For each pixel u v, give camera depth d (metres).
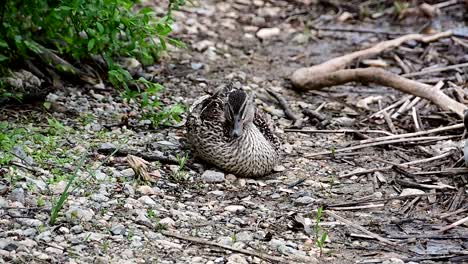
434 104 14.56
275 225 10.34
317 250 9.77
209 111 11.81
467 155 11.95
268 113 14.30
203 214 10.46
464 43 17.52
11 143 11.36
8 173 10.62
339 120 14.09
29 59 14.25
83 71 14.69
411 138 13.24
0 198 9.94
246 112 11.41
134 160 11.35
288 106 14.52
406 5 19.75
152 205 10.46
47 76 14.28
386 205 11.11
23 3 13.45
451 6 19.75
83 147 11.87
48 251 9.05
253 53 17.41
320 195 11.31
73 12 12.56
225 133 11.52
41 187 10.43
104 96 14.03
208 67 16.22
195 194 11.02
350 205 11.06
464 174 11.96
